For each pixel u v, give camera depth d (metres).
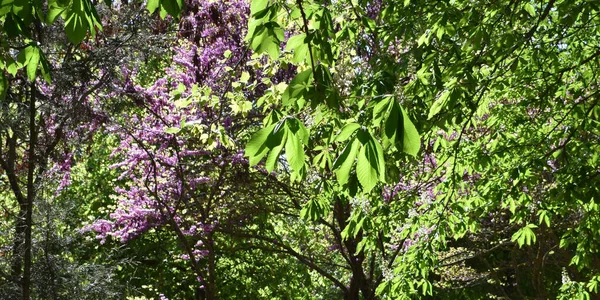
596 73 8.30
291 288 21.98
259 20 3.55
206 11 11.30
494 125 9.48
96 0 10.83
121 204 14.33
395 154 5.75
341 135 2.35
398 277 7.99
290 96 3.05
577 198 6.95
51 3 3.21
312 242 18.97
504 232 15.72
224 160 13.66
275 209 16.27
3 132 10.94
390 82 5.34
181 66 14.06
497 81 6.71
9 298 10.00
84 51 11.52
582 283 8.72
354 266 17.11
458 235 8.43
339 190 7.45
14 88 10.71
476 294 20.17
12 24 3.62
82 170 17.88
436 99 5.73
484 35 5.77
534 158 7.77
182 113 12.88
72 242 11.63
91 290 11.02
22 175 12.45
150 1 3.30
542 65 8.01
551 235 14.86
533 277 15.51
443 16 6.16
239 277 21.23
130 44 11.30
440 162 8.45
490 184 8.13
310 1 4.09
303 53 3.49
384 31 7.23
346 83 4.93
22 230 10.75
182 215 14.52
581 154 7.65
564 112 8.95
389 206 8.48
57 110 10.96
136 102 12.41
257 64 6.61
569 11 6.02
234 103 6.55
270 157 2.36
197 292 21.25
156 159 13.63
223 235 17.55
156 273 20.16
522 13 6.46
